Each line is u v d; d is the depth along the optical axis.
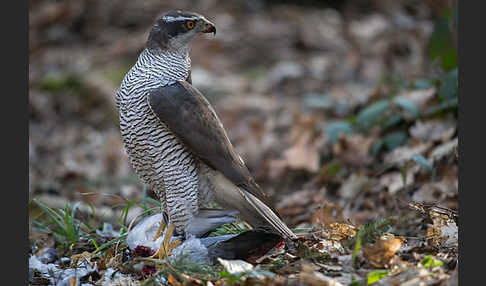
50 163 15.38
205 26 7.86
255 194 7.72
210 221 7.88
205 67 19.55
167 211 8.08
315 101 15.58
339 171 11.88
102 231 9.23
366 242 7.16
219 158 7.64
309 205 11.04
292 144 14.47
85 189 12.91
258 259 7.47
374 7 23.84
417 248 7.18
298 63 19.69
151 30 7.88
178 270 6.84
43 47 22.53
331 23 22.55
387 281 6.20
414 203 8.34
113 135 16.92
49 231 9.08
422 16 22.53
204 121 7.59
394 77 15.80
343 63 19.38
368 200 10.48
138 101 7.56
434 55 12.59
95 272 7.52
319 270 6.72
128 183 13.24
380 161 11.73
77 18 23.61
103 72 19.62
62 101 18.66
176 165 7.66
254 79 18.91
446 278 6.27
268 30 21.55
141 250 7.67
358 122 12.48
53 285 7.42
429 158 10.59
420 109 11.98
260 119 16.48
